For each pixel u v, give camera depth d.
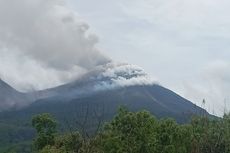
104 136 72.88
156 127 73.25
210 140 82.25
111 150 70.44
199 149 80.06
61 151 77.12
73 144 76.75
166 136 72.50
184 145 75.88
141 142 71.06
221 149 82.00
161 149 71.50
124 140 71.31
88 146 73.69
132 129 72.12
